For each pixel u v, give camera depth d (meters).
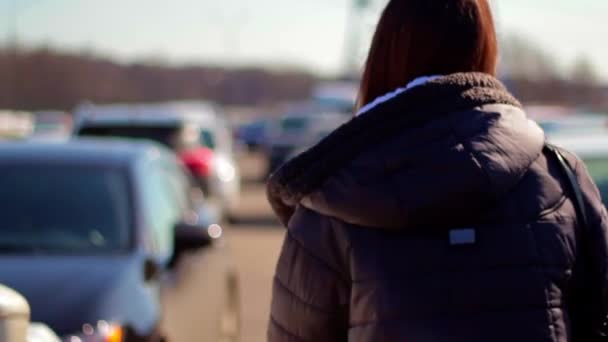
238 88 131.50
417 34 2.51
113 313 5.26
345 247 2.33
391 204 2.27
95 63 95.44
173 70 116.69
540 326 2.26
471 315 2.26
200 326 6.66
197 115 18.53
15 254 5.87
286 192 2.40
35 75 88.38
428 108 2.38
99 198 6.36
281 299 2.43
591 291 2.40
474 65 2.53
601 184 6.95
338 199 2.30
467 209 2.29
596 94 60.78
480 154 2.31
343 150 2.35
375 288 2.29
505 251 2.29
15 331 2.95
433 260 2.27
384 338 2.27
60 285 5.43
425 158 2.31
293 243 2.41
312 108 48.25
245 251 16.39
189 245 6.36
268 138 34.22
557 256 2.32
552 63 61.84
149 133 16.16
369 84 2.59
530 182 2.37
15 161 6.63
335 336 2.38
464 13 2.50
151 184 6.78
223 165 17.73
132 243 6.07
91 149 6.95
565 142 7.54
